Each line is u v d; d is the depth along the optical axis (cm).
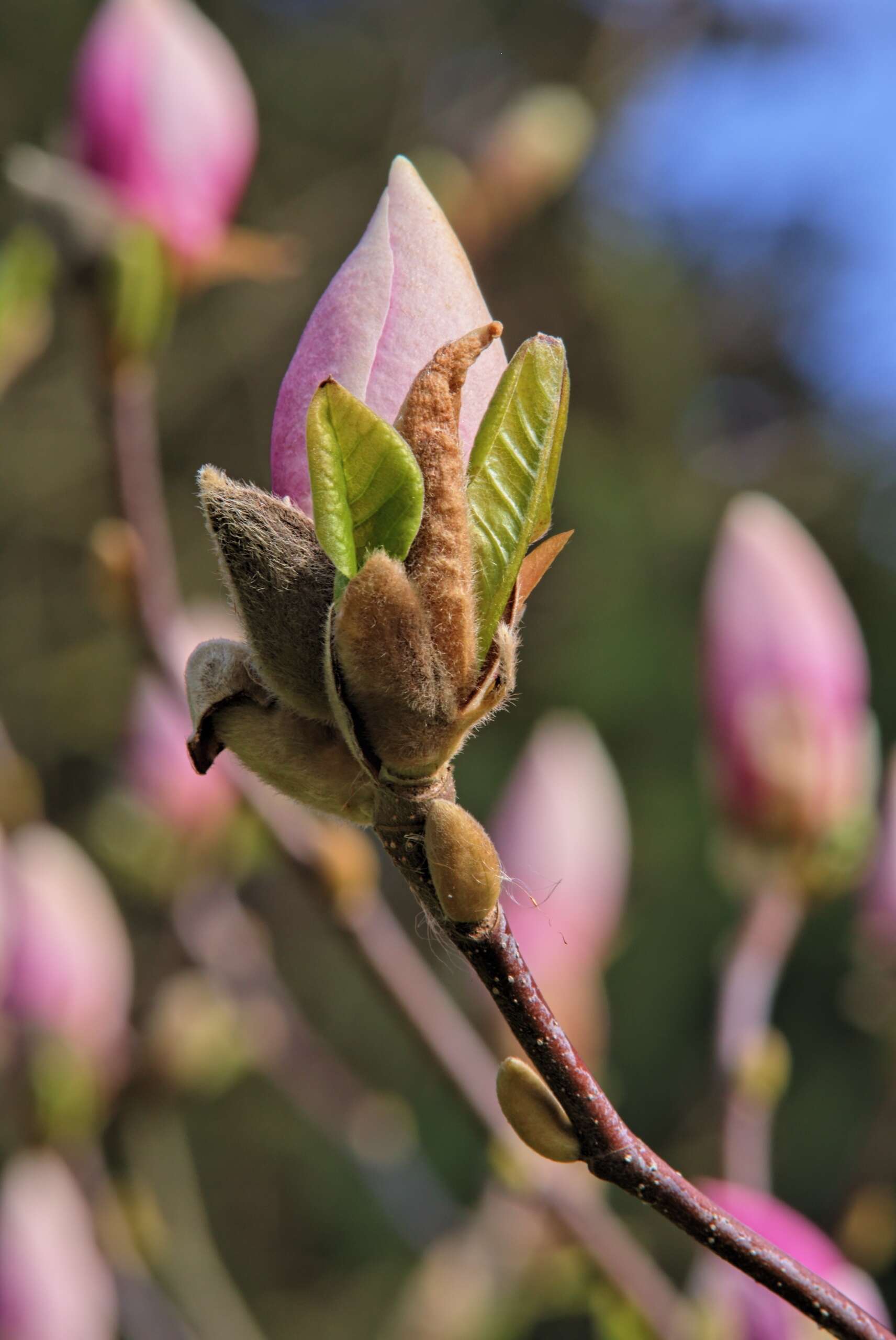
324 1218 298
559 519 398
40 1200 99
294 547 54
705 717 99
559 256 422
